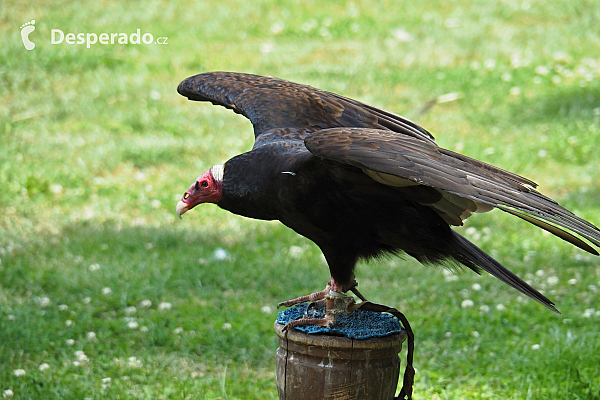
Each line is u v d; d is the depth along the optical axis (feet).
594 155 47.98
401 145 17.66
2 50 63.10
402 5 77.77
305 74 62.28
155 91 59.26
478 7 76.48
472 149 48.52
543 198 16.88
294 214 20.16
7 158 47.34
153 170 47.26
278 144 20.76
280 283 33.94
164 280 33.47
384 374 19.04
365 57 65.98
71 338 28.94
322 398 18.94
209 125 54.08
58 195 43.55
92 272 34.06
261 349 28.48
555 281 32.58
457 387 25.29
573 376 24.76
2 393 24.62
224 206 21.59
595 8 73.26
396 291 32.83
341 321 19.81
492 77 61.21
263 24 73.77
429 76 62.03
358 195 19.34
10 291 32.55
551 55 64.90
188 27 72.18
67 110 55.62
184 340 28.73
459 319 29.73
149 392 25.03
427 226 19.72
